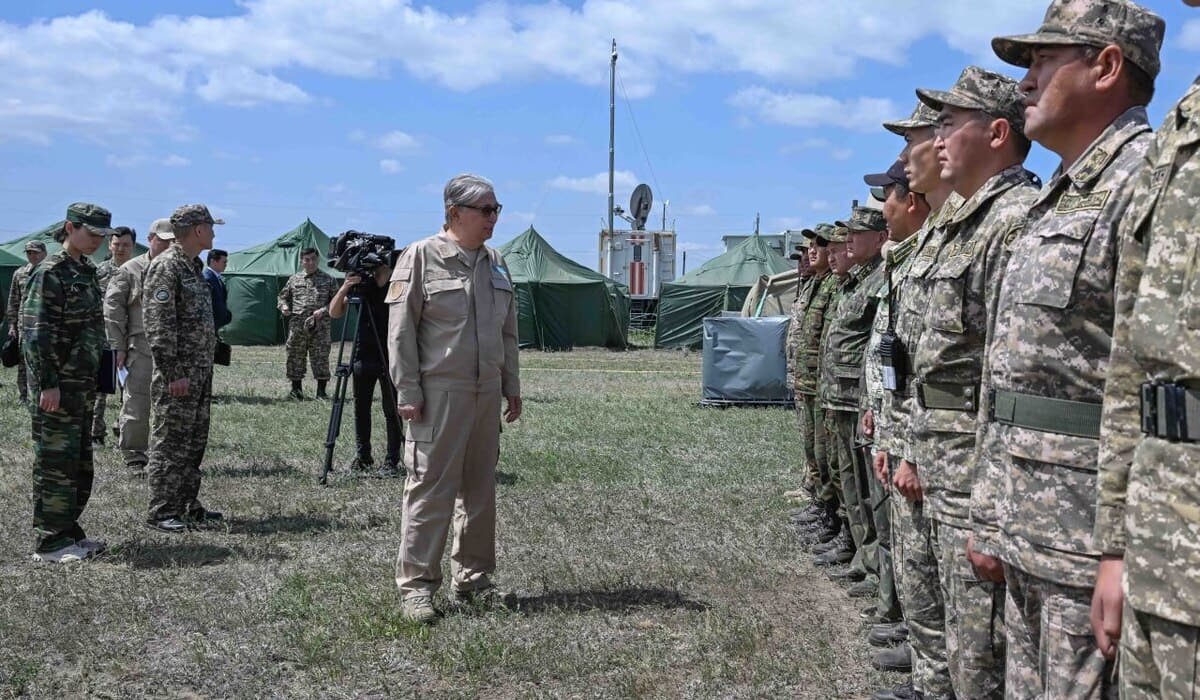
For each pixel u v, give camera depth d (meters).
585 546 6.61
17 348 6.44
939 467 3.18
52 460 6.12
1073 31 2.53
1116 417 2.01
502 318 5.23
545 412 13.92
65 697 4.23
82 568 6.02
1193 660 1.77
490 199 5.10
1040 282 2.46
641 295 38.19
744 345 14.62
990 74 3.34
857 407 5.52
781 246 33.97
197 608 5.28
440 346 5.05
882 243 5.59
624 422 12.87
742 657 4.64
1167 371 1.82
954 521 3.15
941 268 3.22
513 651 4.64
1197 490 1.77
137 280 8.99
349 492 8.30
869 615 5.14
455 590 5.38
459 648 4.65
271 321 27.84
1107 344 2.37
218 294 9.72
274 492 8.23
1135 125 2.49
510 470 9.31
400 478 8.92
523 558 6.32
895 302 3.88
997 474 2.70
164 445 6.92
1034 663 2.60
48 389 6.04
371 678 4.41
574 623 5.09
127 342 9.06
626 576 5.93
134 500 7.79
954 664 3.21
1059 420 2.42
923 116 3.71
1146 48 2.50
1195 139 1.84
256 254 28.83
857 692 4.30
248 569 6.03
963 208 3.26
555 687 4.34
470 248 5.16
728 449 10.70
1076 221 2.42
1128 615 1.92
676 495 8.25
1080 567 2.37
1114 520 2.00
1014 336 2.53
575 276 30.12
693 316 29.91
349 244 8.81
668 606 5.39
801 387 6.89
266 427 11.84
